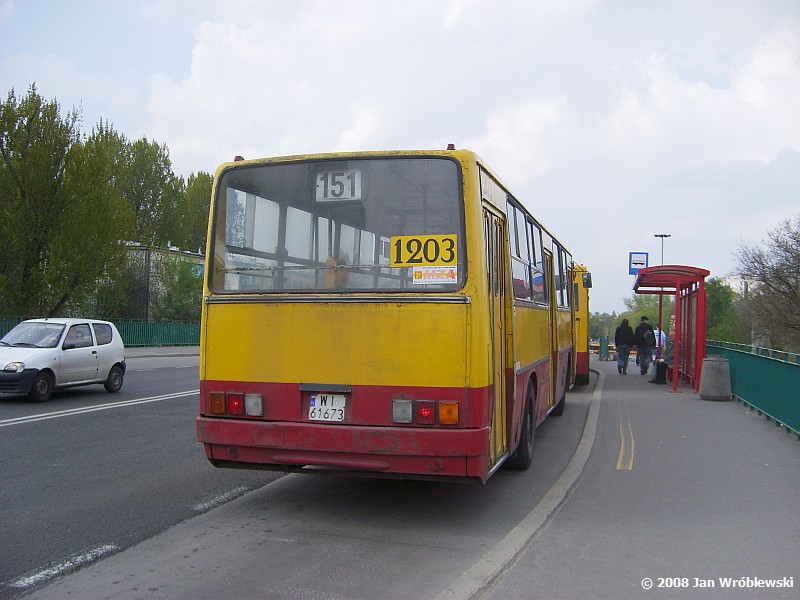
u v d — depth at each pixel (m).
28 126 35.00
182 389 18.44
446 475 6.06
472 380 6.09
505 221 7.65
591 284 20.19
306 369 6.42
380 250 6.42
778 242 41.75
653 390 18.34
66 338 15.95
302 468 6.59
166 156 66.38
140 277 49.94
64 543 5.99
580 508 7.07
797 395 10.64
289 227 6.70
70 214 34.91
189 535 6.25
